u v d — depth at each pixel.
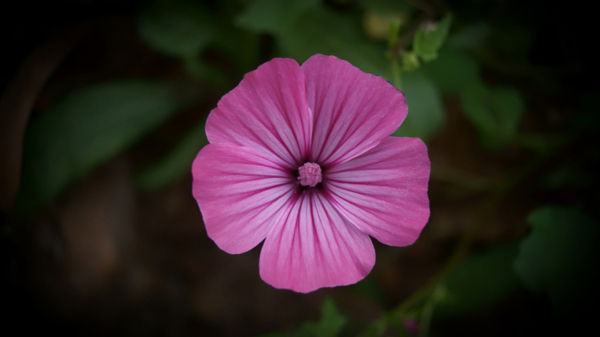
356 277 0.28
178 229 0.39
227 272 0.39
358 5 0.36
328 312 0.32
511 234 0.39
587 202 0.38
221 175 0.27
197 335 0.37
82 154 0.35
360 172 0.28
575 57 0.37
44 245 0.35
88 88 0.36
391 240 0.28
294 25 0.35
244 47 0.38
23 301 0.34
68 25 0.36
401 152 0.28
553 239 0.33
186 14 0.36
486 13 0.36
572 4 0.36
